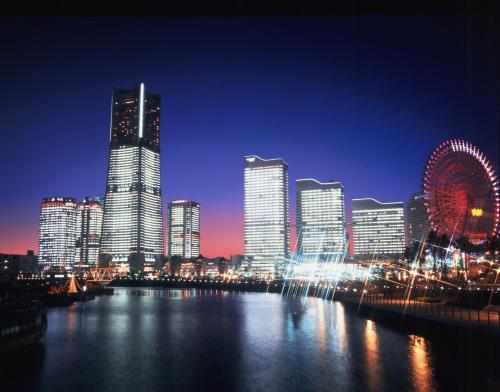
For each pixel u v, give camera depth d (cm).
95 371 4691
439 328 5656
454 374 4112
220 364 4984
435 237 14238
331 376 4247
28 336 5838
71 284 18100
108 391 3934
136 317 10844
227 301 18012
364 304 9462
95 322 9656
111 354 5697
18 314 5672
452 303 7369
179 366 4909
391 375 4159
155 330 8181
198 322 9544
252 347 6112
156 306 14975
